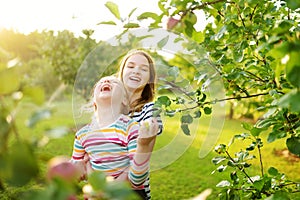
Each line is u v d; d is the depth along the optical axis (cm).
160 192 431
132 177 167
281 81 157
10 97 53
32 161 51
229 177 190
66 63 579
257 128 153
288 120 138
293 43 77
